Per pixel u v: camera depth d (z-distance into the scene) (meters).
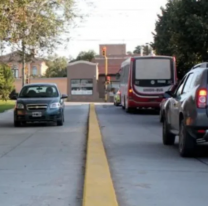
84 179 10.20
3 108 42.91
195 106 12.34
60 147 15.77
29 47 23.48
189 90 13.16
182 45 34.12
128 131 21.11
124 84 39.03
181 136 13.24
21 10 20.03
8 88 58.47
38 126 24.19
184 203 8.29
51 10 22.12
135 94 34.28
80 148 15.50
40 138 18.59
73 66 84.19
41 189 9.41
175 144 16.19
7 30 20.72
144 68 34.34
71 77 84.31
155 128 22.67
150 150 14.70
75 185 9.77
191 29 31.86
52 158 13.33
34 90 24.98
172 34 38.06
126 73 37.03
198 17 31.53
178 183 9.84
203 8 31.92
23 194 9.00
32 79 85.81
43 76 95.19
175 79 34.31
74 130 21.84
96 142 16.00
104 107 45.38
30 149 15.32
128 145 16.00
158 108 34.66
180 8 33.00
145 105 34.34
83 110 40.28
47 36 22.58
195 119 12.28
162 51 48.88
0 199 8.62
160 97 34.09
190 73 13.91
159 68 34.28
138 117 30.86
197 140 12.78
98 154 13.33
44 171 11.29
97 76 85.62
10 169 11.56
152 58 34.38
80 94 84.00
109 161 12.57
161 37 49.28
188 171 11.12
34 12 21.20
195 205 8.16
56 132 20.94
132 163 12.23
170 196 8.77
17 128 23.28
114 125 24.41
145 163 12.23
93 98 83.69
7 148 15.64
